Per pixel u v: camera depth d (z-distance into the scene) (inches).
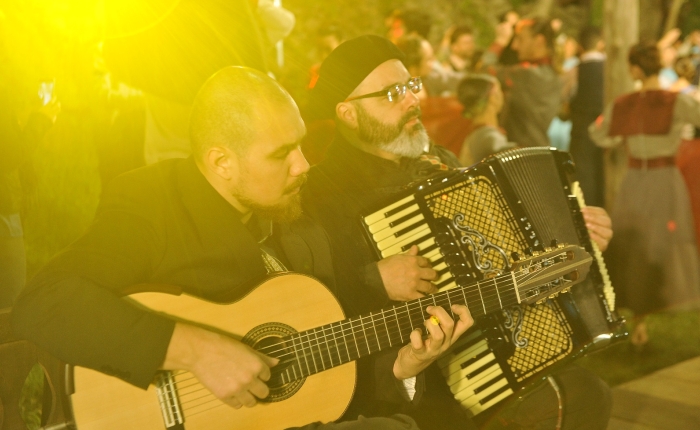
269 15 172.9
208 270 84.0
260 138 81.7
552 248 96.7
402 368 90.9
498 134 180.2
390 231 97.6
